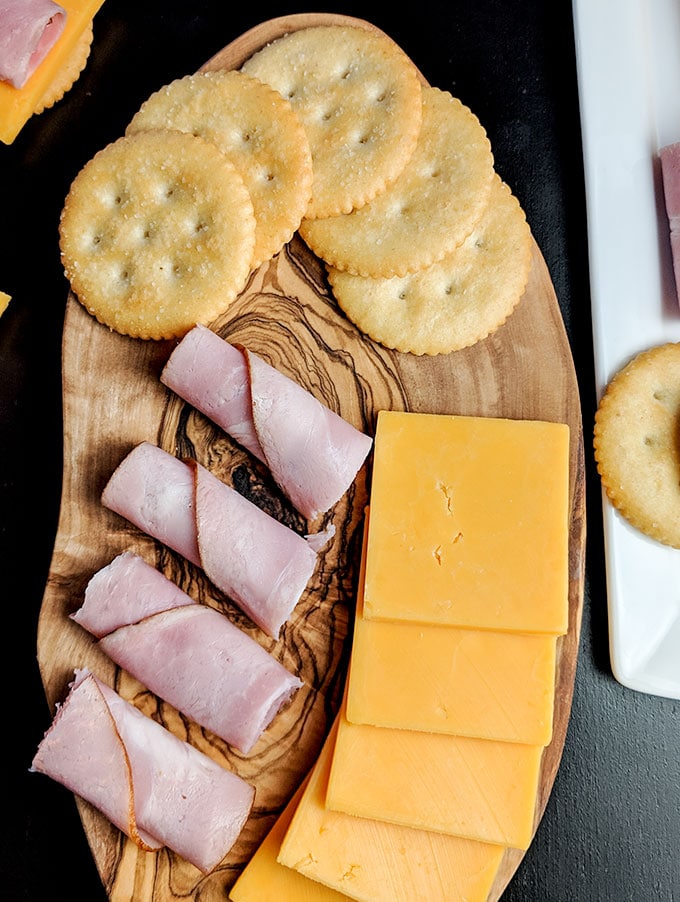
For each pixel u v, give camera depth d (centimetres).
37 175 25
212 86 23
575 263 25
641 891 24
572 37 26
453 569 21
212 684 21
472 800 21
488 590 21
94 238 23
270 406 22
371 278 23
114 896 21
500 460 22
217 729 21
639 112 25
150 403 23
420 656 21
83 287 22
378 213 23
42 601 22
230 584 22
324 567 23
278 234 22
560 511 22
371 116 23
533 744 21
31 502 24
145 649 21
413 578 21
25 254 25
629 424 23
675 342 24
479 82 26
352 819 21
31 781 23
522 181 25
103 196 23
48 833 23
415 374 23
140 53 26
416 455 22
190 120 23
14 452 24
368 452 22
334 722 22
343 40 23
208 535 21
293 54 23
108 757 20
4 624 24
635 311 24
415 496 22
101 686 21
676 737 24
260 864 21
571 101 26
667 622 23
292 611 22
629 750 24
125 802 20
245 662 21
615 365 24
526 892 24
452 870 21
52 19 24
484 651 21
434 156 23
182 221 22
